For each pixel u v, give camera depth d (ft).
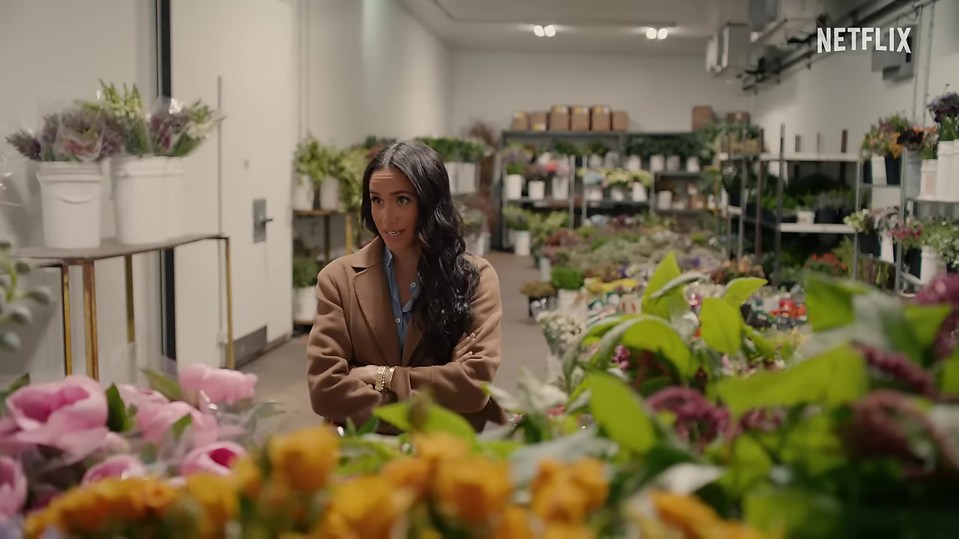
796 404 2.52
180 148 12.38
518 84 51.39
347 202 23.68
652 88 51.06
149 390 3.99
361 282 7.66
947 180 15.99
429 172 7.35
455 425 2.91
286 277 22.81
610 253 26.76
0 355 10.20
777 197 25.29
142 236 11.79
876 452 2.14
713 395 3.51
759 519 2.22
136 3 14.92
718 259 26.45
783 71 38.68
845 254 24.20
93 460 3.33
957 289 2.85
